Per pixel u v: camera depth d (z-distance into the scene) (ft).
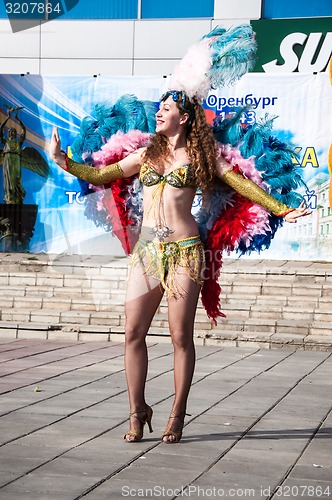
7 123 46.96
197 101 18.45
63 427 18.89
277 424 19.94
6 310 36.63
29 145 47.01
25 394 22.72
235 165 18.28
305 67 45.91
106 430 18.71
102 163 19.06
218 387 24.75
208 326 35.27
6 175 46.91
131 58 48.62
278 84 44.60
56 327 34.94
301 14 46.57
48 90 46.75
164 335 34.37
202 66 18.39
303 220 44.27
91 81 46.50
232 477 15.33
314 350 33.27
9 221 46.91
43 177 46.80
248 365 29.25
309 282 38.52
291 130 44.62
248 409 21.62
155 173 17.95
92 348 32.37
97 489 14.37
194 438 18.28
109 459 16.28
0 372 26.30
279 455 17.02
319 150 44.34
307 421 20.36
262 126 18.92
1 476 14.92
